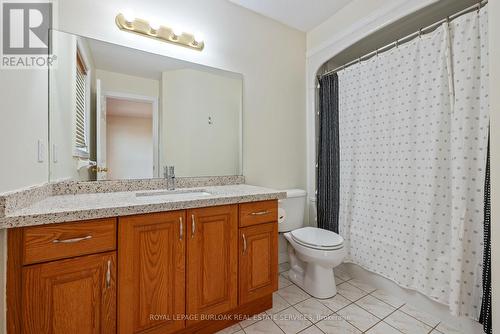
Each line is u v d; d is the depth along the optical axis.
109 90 1.58
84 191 1.46
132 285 1.08
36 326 0.88
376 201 1.88
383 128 1.84
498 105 1.04
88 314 0.98
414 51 1.63
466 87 1.34
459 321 1.39
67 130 1.47
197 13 1.84
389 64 1.79
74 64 1.45
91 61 1.51
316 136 2.48
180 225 1.22
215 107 1.96
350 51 2.29
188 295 1.24
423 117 1.58
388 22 1.77
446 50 1.43
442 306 1.47
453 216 1.38
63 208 0.95
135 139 1.66
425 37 1.57
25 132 1.01
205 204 1.28
